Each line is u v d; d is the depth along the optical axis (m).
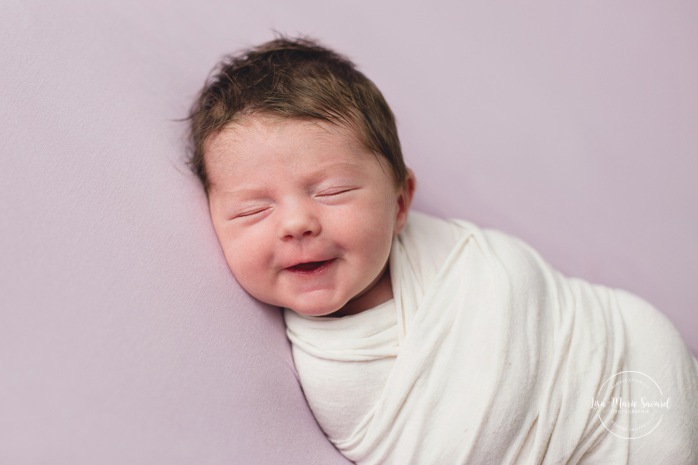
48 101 1.04
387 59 1.63
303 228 1.01
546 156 1.60
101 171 1.03
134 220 1.02
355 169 1.07
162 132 1.18
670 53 1.66
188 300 1.01
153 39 1.32
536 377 1.05
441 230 1.27
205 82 1.31
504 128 1.61
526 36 1.68
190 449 0.92
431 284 1.11
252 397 1.02
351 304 1.18
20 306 0.86
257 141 1.05
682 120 1.62
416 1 1.68
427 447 1.03
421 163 1.57
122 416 0.88
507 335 1.05
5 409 0.83
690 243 1.54
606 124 1.62
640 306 1.19
